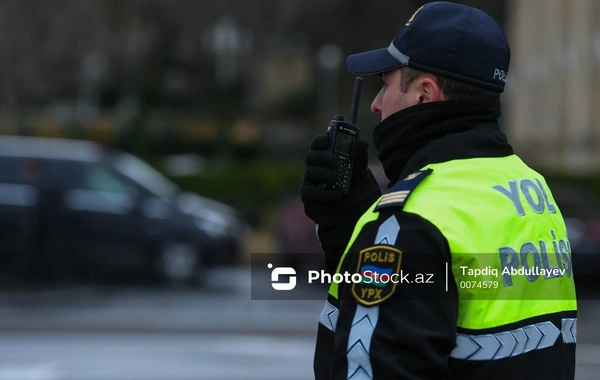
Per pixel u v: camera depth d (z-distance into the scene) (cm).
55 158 3030
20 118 6216
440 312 421
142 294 2952
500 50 485
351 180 566
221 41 7231
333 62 7412
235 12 7031
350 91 7531
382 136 497
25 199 3008
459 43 477
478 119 482
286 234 3000
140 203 3067
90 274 3012
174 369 1816
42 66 6169
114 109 7725
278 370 1823
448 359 434
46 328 2280
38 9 5788
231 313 2581
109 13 6241
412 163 475
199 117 7162
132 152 6147
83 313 2539
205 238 3103
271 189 4609
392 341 417
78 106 7700
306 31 7225
